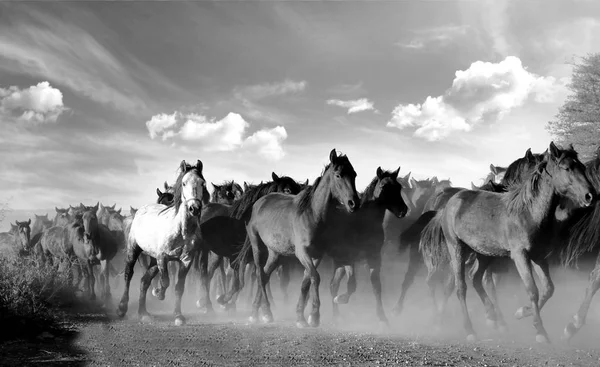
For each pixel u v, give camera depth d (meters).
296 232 11.55
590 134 30.66
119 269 22.72
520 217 9.57
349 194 10.72
